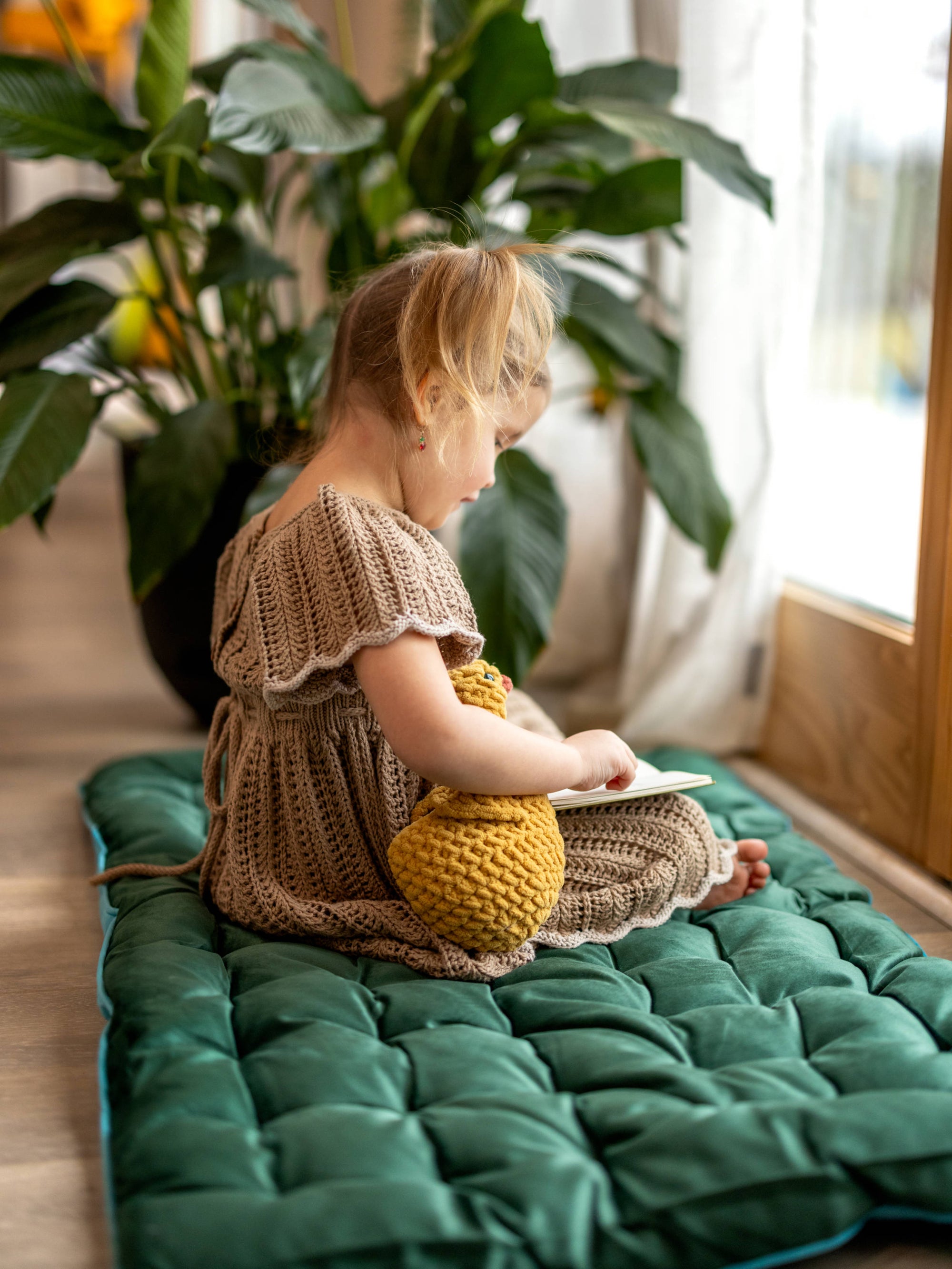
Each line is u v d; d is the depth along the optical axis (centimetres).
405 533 100
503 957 103
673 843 111
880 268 150
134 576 155
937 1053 88
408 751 94
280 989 95
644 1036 91
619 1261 71
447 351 97
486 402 100
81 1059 100
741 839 136
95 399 154
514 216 205
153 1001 93
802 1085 84
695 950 108
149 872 122
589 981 100
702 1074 85
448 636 98
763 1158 75
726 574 173
